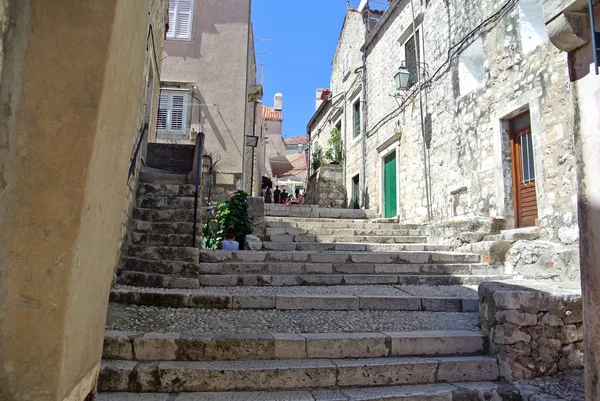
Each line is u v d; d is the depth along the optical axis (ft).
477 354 12.19
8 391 5.61
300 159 105.40
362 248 24.03
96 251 6.89
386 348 11.89
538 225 20.34
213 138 38.27
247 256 20.03
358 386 10.80
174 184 23.52
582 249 8.49
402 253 21.13
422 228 29.07
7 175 5.89
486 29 25.13
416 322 14.02
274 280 18.51
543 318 11.67
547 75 20.27
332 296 15.84
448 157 29.07
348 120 54.24
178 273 17.80
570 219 18.37
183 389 10.21
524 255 19.27
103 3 6.38
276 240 25.90
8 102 5.98
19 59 6.08
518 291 11.80
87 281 6.54
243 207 25.81
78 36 6.24
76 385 6.46
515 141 23.32
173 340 11.12
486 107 24.84
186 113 38.37
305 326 13.20
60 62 6.16
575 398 9.96
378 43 44.65
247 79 40.04
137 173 22.02
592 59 8.45
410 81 36.42
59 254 5.87
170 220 20.75
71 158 6.04
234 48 39.93
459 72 27.96
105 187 7.04
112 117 6.93
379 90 43.75
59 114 6.07
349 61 54.60
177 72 39.04
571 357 11.76
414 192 34.42
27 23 6.15
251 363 10.94
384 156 41.98
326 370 10.73
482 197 25.04
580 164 8.62
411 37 36.65
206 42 39.81
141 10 8.61
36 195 5.92
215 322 13.23
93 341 7.23
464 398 10.38
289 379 10.57
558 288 12.57
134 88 8.52
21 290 5.76
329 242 25.52
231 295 15.28
